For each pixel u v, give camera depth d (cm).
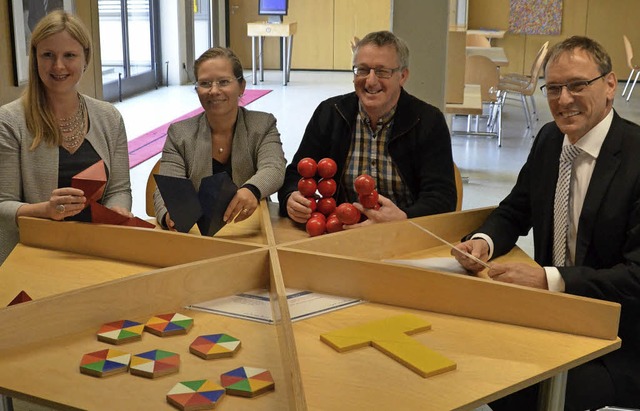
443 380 151
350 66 1418
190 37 1184
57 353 161
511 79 840
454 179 267
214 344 163
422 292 187
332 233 221
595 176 211
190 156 266
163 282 184
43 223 228
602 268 214
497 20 1337
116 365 153
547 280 193
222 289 195
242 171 270
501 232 233
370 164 264
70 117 258
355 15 1392
